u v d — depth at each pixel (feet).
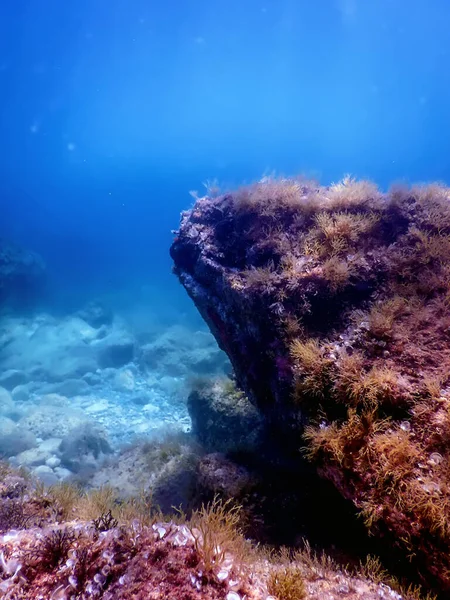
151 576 7.34
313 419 11.88
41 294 79.25
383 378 10.82
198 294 18.99
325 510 12.41
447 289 13.04
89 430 32.42
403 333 12.16
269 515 13.21
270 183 19.02
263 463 15.52
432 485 8.56
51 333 61.41
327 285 14.43
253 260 16.79
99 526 9.21
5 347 56.29
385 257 14.94
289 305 14.42
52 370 50.34
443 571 7.91
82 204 213.66
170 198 220.43
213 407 27.35
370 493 9.41
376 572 9.21
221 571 7.47
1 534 9.00
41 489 13.41
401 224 15.96
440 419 9.59
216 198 21.06
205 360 52.19
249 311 15.43
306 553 10.44
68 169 207.31
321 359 12.30
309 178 20.04
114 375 51.47
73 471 29.58
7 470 14.61
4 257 71.87
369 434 10.25
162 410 42.32
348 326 13.42
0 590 7.53
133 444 29.66
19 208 196.03
